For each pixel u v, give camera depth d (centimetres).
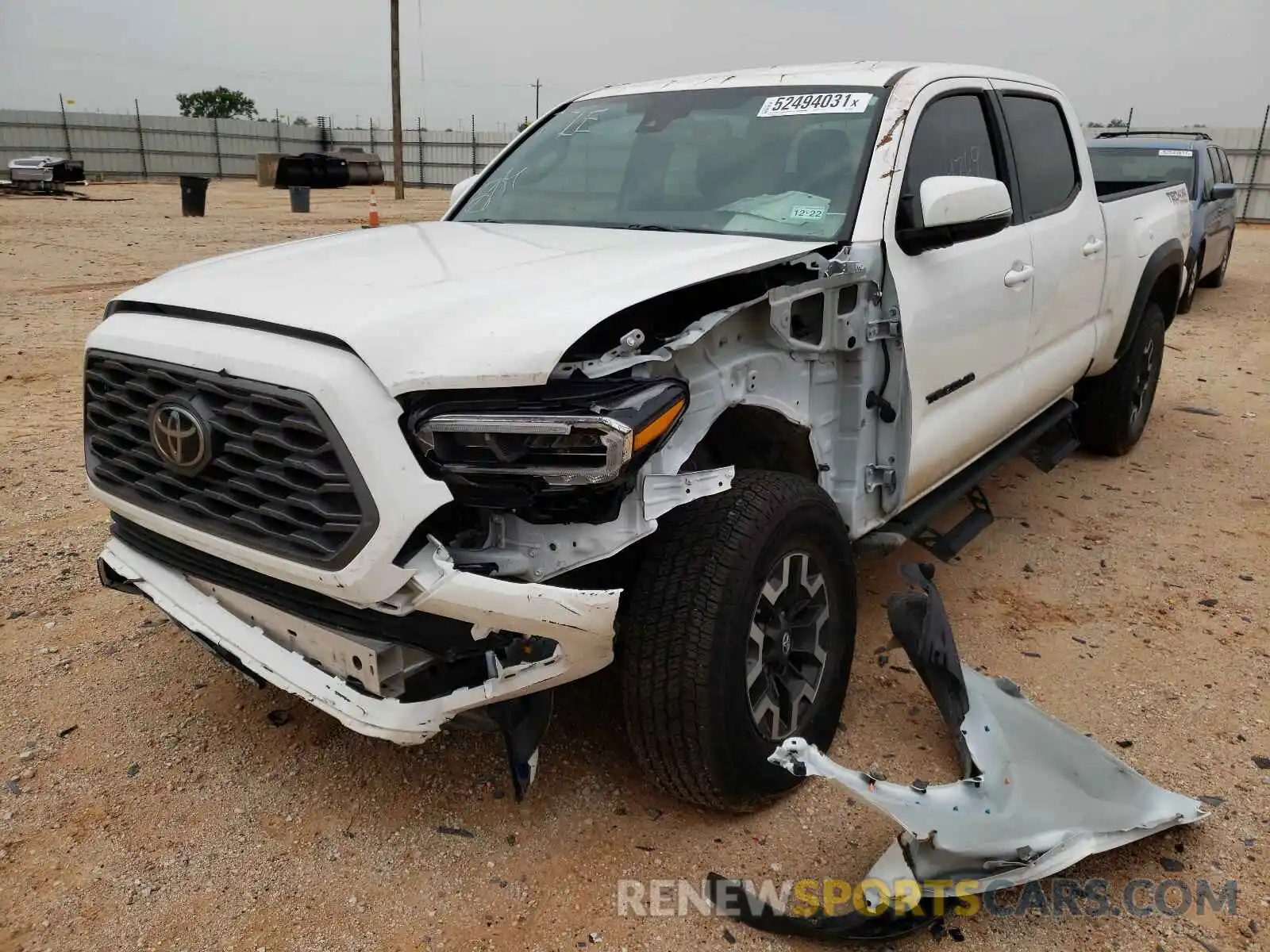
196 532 237
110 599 386
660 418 211
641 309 229
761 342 269
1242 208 2678
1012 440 437
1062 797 258
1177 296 580
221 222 2017
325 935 228
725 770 248
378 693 221
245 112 8094
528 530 220
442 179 4612
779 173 329
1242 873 249
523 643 221
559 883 245
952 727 283
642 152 364
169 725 307
